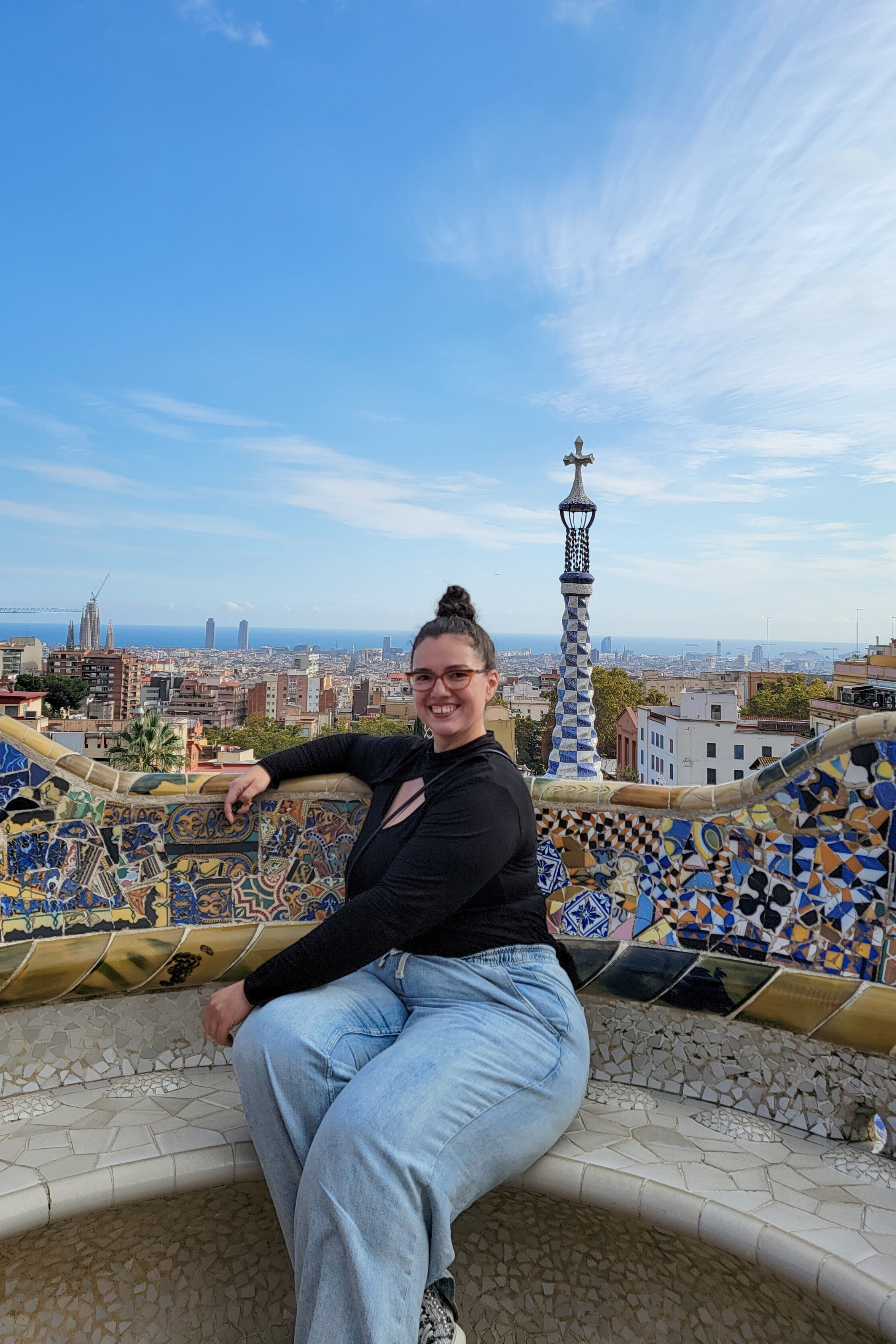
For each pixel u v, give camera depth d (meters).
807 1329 1.82
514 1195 2.18
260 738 102.56
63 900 2.39
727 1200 1.84
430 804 2.02
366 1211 1.55
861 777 2.12
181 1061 2.46
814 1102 2.15
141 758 38.78
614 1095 2.31
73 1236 2.05
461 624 2.15
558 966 2.05
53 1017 2.36
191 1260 2.11
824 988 2.12
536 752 71.31
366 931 1.82
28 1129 2.12
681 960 2.32
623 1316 2.04
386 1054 1.75
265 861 2.53
